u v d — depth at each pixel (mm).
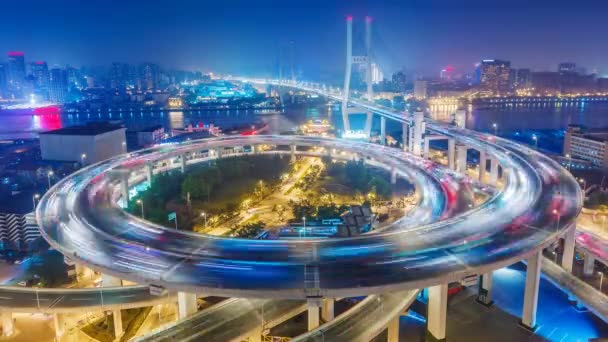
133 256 105938
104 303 104125
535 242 107812
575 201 139125
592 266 134125
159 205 193250
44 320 114688
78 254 107438
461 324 113062
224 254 105750
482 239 111062
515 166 184625
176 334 88812
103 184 177250
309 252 105812
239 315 96125
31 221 174250
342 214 176625
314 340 88125
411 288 90812
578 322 113750
